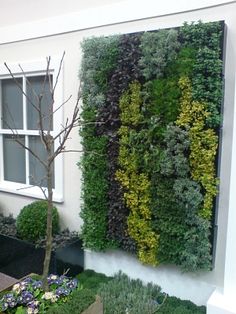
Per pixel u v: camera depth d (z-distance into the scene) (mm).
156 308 2654
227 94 2596
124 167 2988
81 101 3367
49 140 1887
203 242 2607
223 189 2666
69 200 3629
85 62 3121
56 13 3520
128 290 2900
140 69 2797
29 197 3984
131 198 2963
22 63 3818
